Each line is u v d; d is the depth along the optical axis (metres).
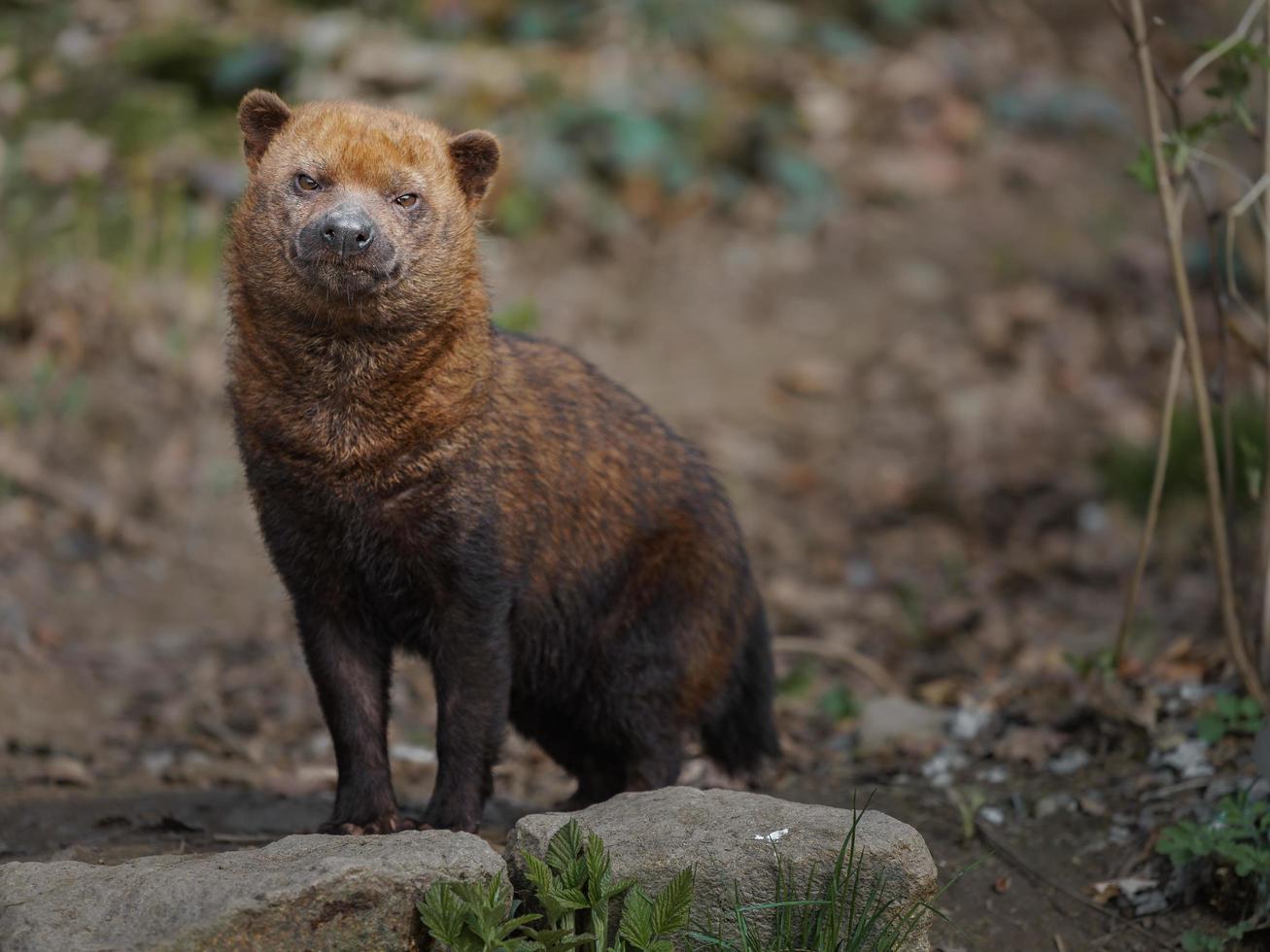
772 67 20.48
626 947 5.69
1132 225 19.11
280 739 10.23
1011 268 18.38
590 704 7.98
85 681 10.88
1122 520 13.67
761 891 5.86
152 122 17.50
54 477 13.67
